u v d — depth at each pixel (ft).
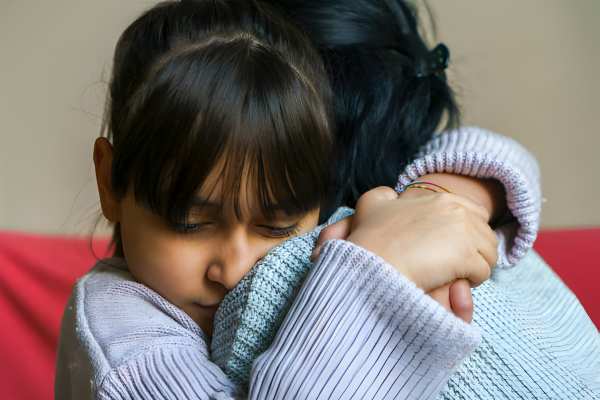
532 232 1.81
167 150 1.60
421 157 1.99
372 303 1.37
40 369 3.61
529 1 4.46
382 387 1.35
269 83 1.68
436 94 2.42
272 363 1.35
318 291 1.38
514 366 1.49
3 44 4.41
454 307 1.45
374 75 2.23
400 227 1.49
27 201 4.49
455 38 4.48
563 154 4.52
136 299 1.81
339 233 1.58
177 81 1.65
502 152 2.09
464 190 1.85
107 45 4.42
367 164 2.18
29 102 4.44
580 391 1.54
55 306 3.68
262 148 1.62
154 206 1.64
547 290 1.99
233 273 1.64
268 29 1.94
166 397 1.47
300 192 1.69
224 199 1.61
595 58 4.46
